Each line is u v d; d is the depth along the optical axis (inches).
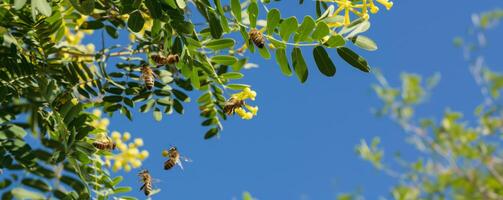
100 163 22.8
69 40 28.1
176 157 26.6
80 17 24.5
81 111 23.0
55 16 23.7
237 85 24.6
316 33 21.5
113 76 25.0
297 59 21.9
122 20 25.0
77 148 21.8
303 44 21.7
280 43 21.8
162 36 24.1
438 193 57.6
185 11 23.5
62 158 21.6
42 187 21.5
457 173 56.5
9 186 21.4
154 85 25.4
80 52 26.1
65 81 24.0
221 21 22.4
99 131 23.3
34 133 22.8
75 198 21.7
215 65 25.9
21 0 20.4
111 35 25.2
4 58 23.0
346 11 22.9
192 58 23.5
